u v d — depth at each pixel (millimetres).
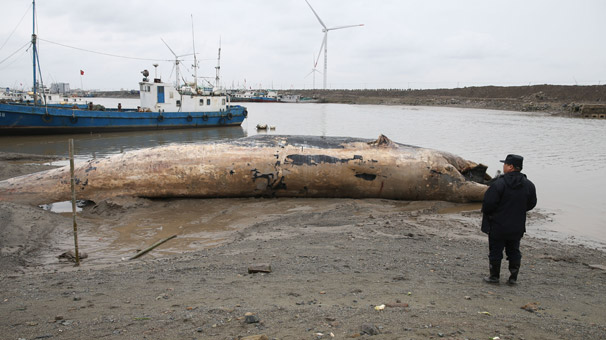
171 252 7965
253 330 3781
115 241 8734
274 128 39188
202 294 4969
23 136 30359
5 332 3854
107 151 23734
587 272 6383
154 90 36875
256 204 11852
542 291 5383
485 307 4605
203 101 39344
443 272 6078
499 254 5477
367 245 7660
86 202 12023
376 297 4840
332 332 3711
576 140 28328
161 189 11969
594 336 3812
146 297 4887
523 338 3680
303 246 7613
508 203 5305
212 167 12070
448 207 12094
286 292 5023
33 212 9852
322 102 137375
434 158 12688
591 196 12734
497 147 24641
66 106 38562
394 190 12578
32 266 7172
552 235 9039
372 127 40125
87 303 4699
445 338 3602
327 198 12727
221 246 7969
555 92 96812
